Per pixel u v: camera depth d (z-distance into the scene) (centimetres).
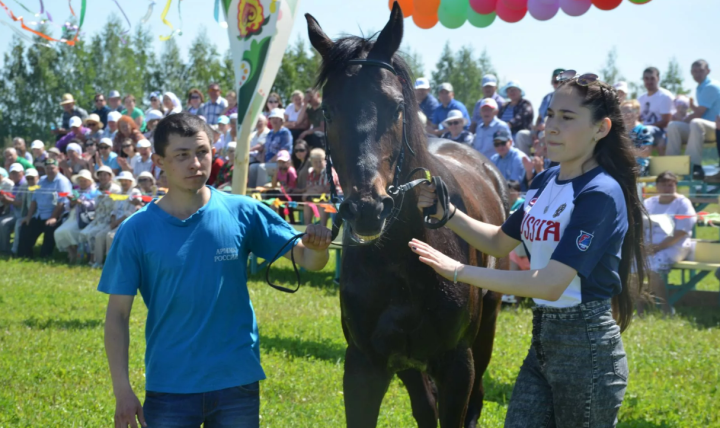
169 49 4125
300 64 3506
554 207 224
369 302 277
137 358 513
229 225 233
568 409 222
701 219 721
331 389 443
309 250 242
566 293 221
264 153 1020
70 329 612
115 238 229
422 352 284
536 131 924
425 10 536
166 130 224
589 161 229
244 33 555
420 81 975
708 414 394
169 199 233
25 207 1169
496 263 365
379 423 383
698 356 521
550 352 225
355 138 243
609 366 221
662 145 898
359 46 262
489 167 448
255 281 874
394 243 269
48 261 1086
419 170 269
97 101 1439
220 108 1240
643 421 384
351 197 236
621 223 219
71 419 382
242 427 225
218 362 224
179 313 225
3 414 388
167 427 220
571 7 490
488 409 411
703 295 750
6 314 683
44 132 3753
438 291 276
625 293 242
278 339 573
